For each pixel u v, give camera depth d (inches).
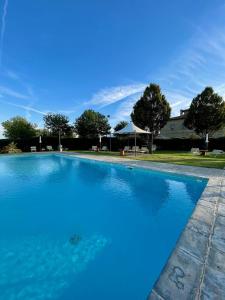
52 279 126.3
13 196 302.5
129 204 265.4
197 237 140.7
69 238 178.7
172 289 94.5
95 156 711.7
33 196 301.9
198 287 95.3
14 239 178.1
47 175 450.9
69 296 113.3
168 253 154.3
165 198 282.8
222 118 948.0
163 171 393.1
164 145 1054.4
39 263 142.2
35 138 1074.1
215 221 166.9
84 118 1467.8
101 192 319.0
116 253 154.0
